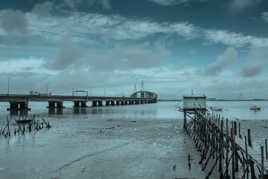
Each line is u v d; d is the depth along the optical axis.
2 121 47.47
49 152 21.67
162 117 61.00
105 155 20.67
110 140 27.73
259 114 80.25
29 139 28.16
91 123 45.72
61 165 17.72
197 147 23.50
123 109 105.31
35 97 80.94
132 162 18.56
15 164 17.94
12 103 82.19
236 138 20.69
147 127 39.91
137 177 15.31
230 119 57.84
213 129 20.16
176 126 41.44
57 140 27.55
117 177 15.32
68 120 51.31
